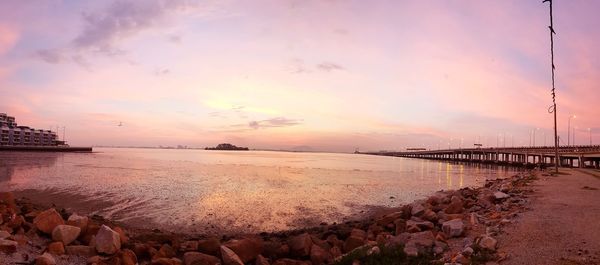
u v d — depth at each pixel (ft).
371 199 107.34
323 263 40.45
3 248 33.71
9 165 227.40
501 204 61.21
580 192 72.54
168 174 182.91
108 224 60.13
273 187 133.39
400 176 213.66
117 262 35.68
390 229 56.34
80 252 37.78
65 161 294.46
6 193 56.39
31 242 38.55
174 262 37.78
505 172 289.94
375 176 206.08
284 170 241.35
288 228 69.31
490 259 30.96
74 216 44.01
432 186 155.02
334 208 90.79
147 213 78.43
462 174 255.29
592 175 125.39
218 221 73.05
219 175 183.62
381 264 33.30
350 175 208.85
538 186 84.84
